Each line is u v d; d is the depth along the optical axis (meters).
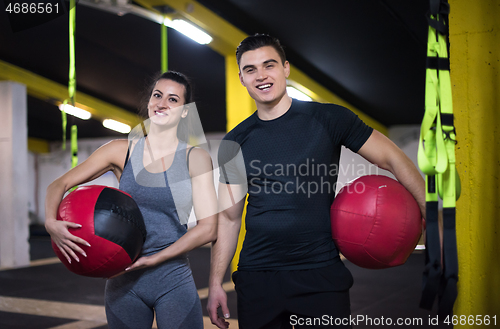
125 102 10.25
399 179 1.35
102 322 3.47
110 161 1.54
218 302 1.56
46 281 5.39
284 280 1.36
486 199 1.47
